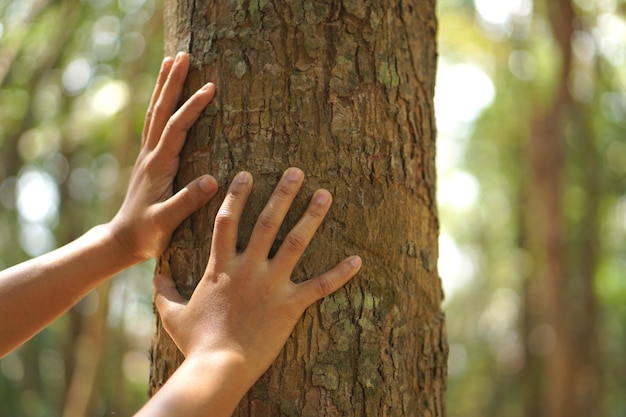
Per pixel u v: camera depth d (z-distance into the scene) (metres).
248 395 0.91
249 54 0.95
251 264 0.89
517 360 6.36
